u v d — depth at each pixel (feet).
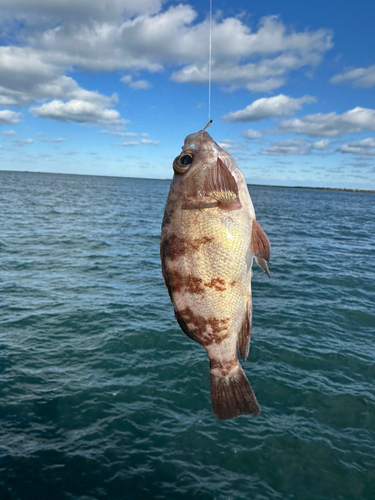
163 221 1.16
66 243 9.05
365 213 27.04
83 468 2.20
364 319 4.53
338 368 3.37
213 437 2.49
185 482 2.14
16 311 4.46
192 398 2.91
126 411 2.72
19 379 3.05
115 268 6.84
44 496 2.01
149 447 2.39
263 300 5.11
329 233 13.17
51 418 2.62
